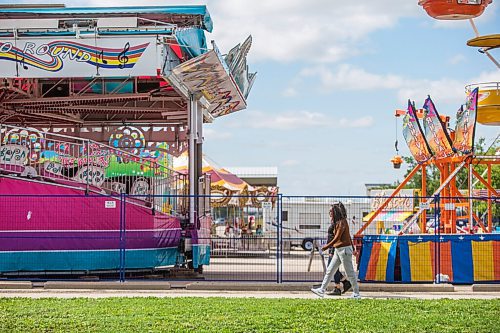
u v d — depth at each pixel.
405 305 14.84
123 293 17.55
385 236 19.56
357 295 16.50
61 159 22.27
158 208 21.98
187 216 23.23
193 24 21.94
